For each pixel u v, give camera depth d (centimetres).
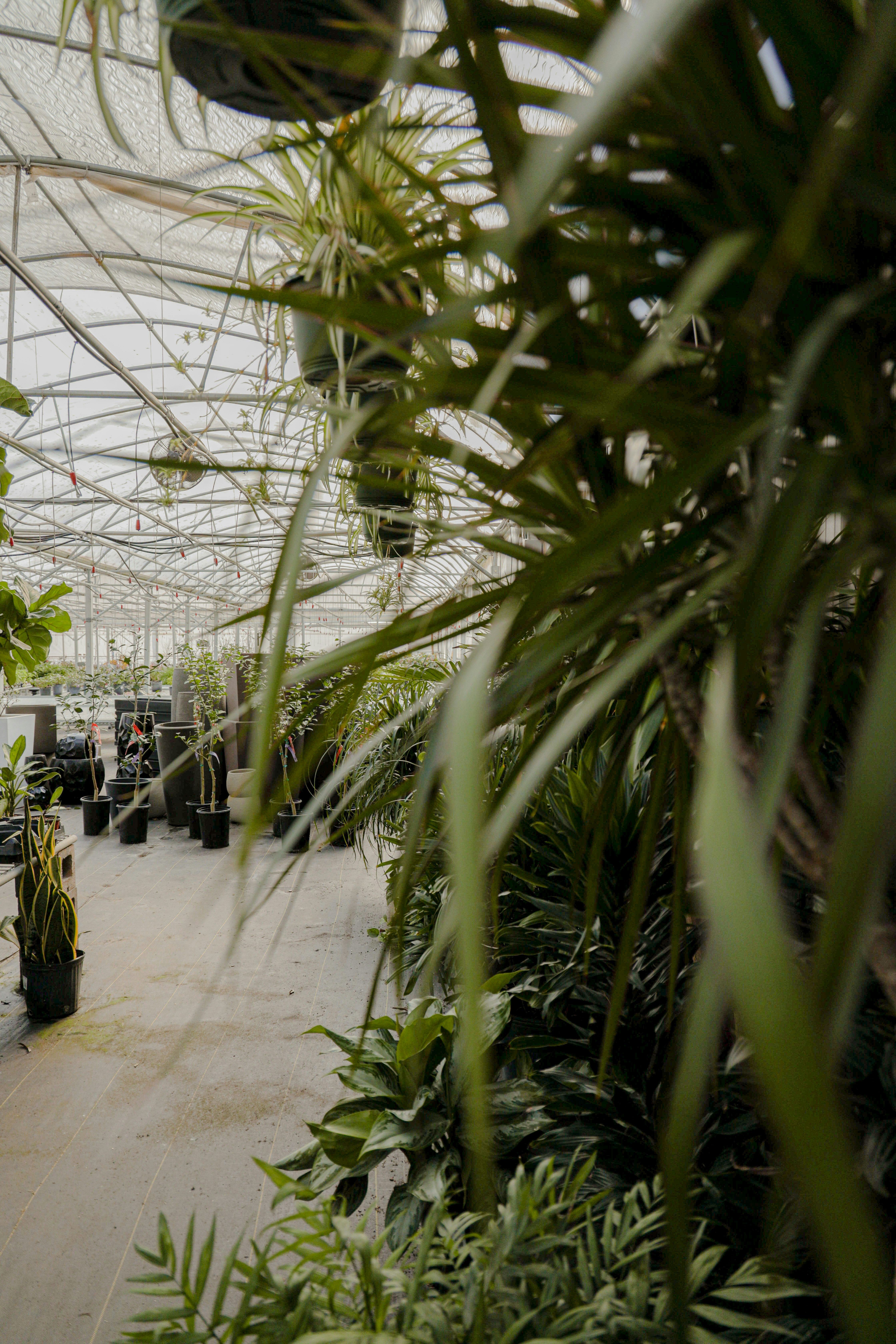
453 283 81
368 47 38
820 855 48
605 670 59
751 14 39
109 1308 176
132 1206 211
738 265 37
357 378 100
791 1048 14
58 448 838
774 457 29
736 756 49
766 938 16
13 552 1235
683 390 46
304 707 50
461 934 21
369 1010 47
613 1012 56
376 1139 134
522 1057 164
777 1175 46
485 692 26
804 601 50
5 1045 304
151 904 481
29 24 253
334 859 583
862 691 62
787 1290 81
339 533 123
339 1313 93
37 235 441
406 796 57
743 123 33
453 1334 82
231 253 403
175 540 1331
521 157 37
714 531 49
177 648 716
